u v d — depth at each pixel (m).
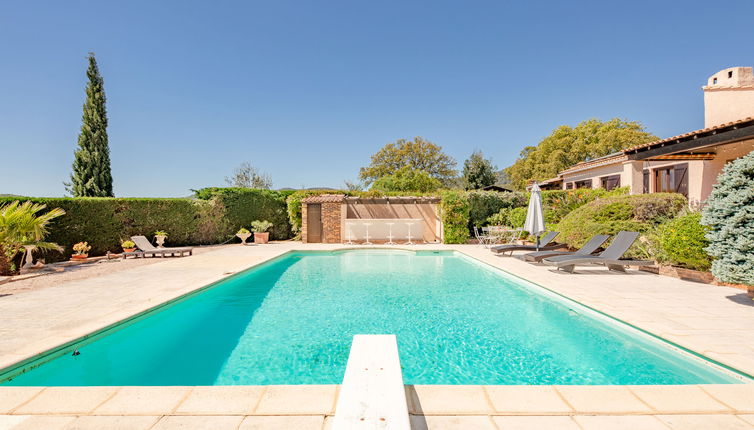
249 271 9.92
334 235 18.25
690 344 3.83
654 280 7.66
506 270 9.30
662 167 15.55
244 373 3.90
